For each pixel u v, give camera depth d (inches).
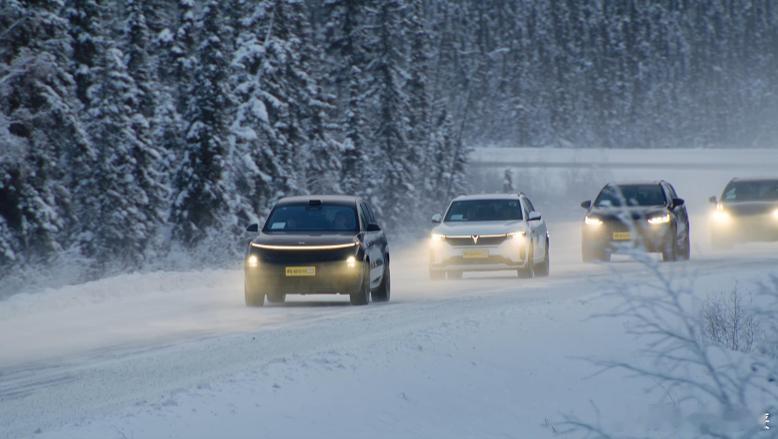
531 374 1167.6
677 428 890.1
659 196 3316.9
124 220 4739.2
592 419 967.6
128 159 4800.7
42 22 3892.7
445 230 2859.3
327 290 2102.6
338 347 1312.7
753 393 954.7
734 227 3791.8
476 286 2603.3
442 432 922.1
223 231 4288.9
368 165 6894.7
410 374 1134.4
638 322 1453.0
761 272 2352.4
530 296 2132.1
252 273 2130.9
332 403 989.2
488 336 1397.6
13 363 1456.7
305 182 5890.8
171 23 6013.8
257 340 1571.1
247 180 5329.7
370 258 2170.3
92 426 888.9
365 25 7249.0
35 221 3671.3
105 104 4800.7
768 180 3971.5
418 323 1681.8
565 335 1400.1
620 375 1138.0
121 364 1392.7
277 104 5531.5
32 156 3725.4
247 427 885.8
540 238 2938.0
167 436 848.9
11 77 3572.8
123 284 2486.5
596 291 2007.9
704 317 1443.2
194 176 5036.9
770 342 953.5
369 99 7278.5
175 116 5570.9
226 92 5098.4
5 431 975.0
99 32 4901.6
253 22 5689.0
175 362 1384.1
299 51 6250.0
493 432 928.9
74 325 1889.8
